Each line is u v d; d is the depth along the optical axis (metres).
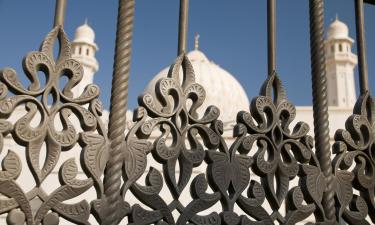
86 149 1.99
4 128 1.85
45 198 1.86
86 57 26.36
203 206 2.14
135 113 2.15
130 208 2.03
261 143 2.37
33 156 1.87
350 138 2.62
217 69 21.86
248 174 2.29
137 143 2.11
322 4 2.78
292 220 2.32
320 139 2.53
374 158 2.68
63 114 1.98
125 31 2.26
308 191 2.39
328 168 2.50
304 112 12.48
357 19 2.88
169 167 2.12
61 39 2.07
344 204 2.50
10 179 1.80
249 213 2.24
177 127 2.19
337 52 29.45
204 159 2.24
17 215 1.79
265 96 2.44
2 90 1.87
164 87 2.21
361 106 2.73
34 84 1.94
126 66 2.21
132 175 2.06
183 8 2.42
